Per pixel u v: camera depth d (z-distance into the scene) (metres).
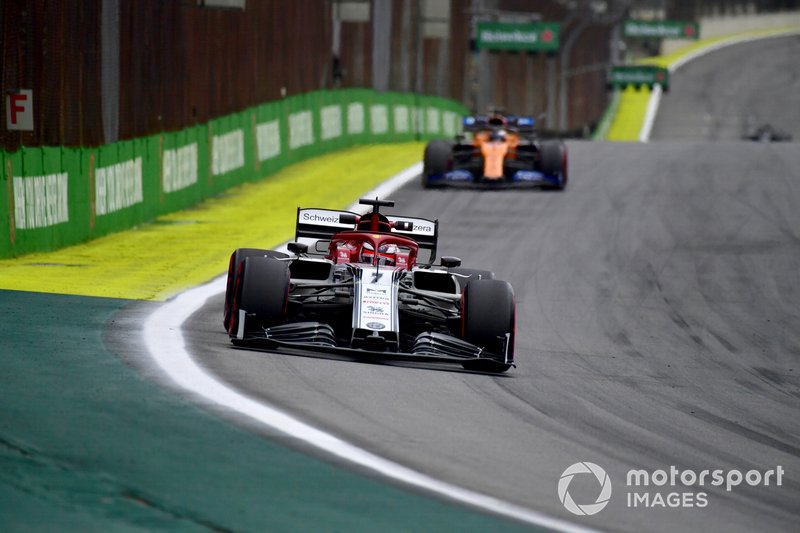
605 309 58.31
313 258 46.16
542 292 61.59
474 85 198.12
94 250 66.56
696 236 79.06
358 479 26.14
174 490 24.28
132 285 54.38
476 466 28.36
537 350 47.88
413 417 32.69
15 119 60.31
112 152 73.75
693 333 54.59
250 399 32.56
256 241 72.12
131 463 25.86
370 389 35.72
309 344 38.78
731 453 33.50
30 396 31.16
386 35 154.25
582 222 83.00
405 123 159.38
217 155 94.44
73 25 68.12
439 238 76.19
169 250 67.69
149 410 30.48
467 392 37.16
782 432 37.34
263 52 106.44
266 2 107.50
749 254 74.00
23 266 58.72
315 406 32.62
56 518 22.12
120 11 75.12
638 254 72.94
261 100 105.88
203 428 29.16
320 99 124.62
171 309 48.22
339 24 134.88
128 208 76.38
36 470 24.80
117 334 41.34
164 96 82.94
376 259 43.28
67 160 67.44
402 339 43.53
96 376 34.09
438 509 24.55
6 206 60.88
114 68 74.06
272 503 24.00
